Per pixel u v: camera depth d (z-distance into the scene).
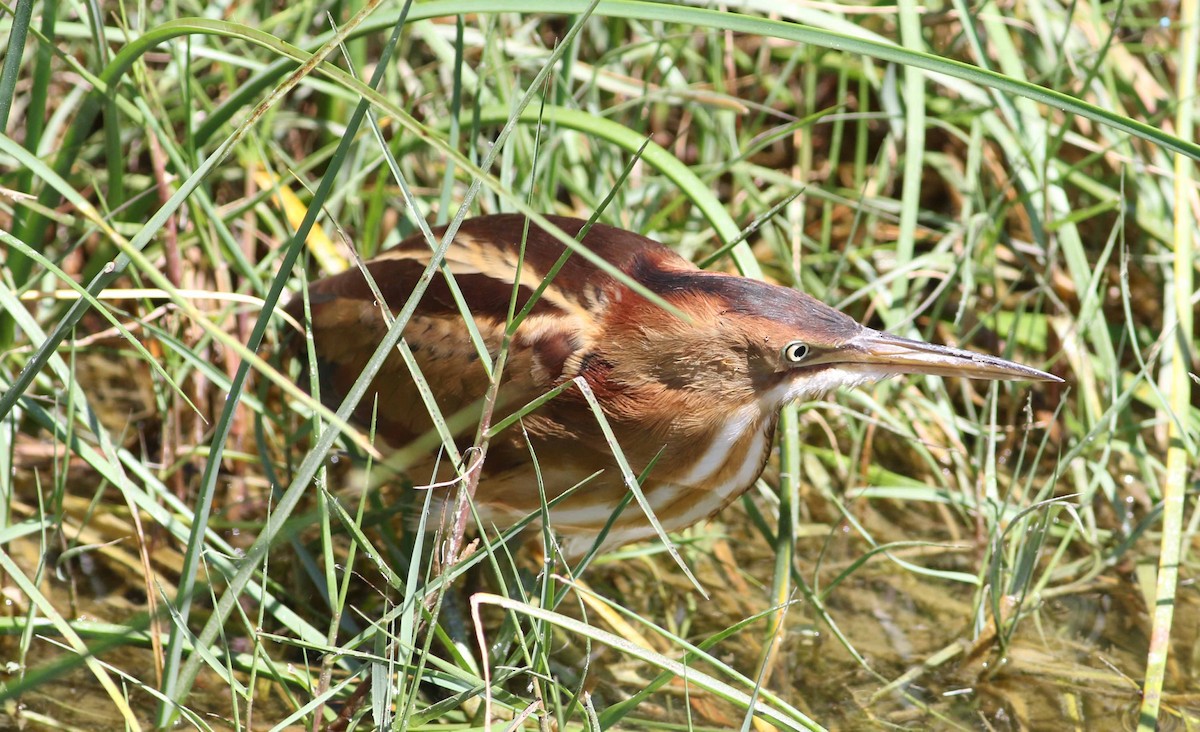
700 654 5.33
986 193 9.92
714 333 6.42
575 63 9.13
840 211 9.95
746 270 7.01
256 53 9.03
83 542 7.56
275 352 7.84
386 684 5.30
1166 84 10.04
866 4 9.78
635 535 7.14
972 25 8.41
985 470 8.05
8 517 6.56
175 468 7.72
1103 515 8.45
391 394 7.04
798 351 6.39
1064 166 9.38
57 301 8.12
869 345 6.45
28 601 6.97
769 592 7.80
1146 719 6.34
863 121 9.48
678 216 9.49
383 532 7.24
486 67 7.96
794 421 7.17
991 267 9.18
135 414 8.59
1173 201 8.94
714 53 9.48
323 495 5.50
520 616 6.81
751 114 10.12
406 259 7.06
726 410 6.56
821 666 7.27
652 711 6.84
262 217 8.64
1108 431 7.85
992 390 7.84
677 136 9.86
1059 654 7.33
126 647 6.96
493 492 6.88
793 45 9.97
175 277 7.90
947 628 7.57
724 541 8.15
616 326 6.56
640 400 6.53
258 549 5.26
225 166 8.77
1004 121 9.46
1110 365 8.10
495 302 6.73
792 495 7.07
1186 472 7.84
